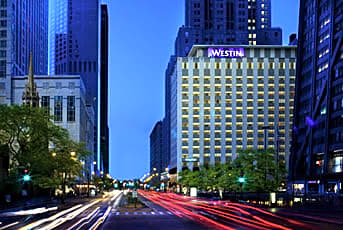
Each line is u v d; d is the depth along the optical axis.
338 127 100.38
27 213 48.22
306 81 122.38
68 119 160.88
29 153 67.00
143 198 102.44
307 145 117.12
